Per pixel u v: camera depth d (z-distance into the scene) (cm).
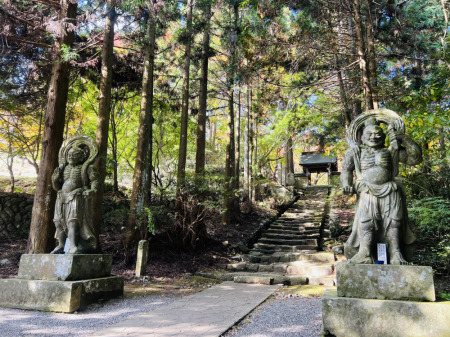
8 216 887
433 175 706
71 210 507
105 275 539
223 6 1091
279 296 580
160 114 1187
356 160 394
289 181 1869
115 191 1169
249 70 767
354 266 348
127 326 382
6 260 717
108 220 949
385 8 786
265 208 1383
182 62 1132
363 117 414
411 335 308
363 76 707
